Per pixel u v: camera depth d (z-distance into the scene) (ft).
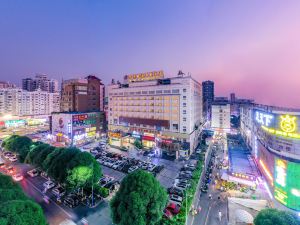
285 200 107.55
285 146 110.11
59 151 135.64
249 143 230.48
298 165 103.19
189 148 219.41
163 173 173.78
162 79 244.63
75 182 115.65
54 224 101.24
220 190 139.95
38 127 445.37
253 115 196.44
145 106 257.75
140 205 83.35
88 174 117.91
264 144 140.97
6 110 455.22
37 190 138.31
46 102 538.47
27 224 68.23
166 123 234.38
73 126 269.44
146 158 212.64
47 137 304.30
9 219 65.82
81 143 280.10
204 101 617.21
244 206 118.52
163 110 239.71
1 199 79.25
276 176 114.62
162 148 234.38
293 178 104.58
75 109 334.65
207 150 241.14
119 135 256.52
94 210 114.21
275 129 118.73
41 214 75.82
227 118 406.21
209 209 117.70
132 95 271.49
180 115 224.94
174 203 121.70
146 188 88.28
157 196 89.35
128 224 81.97
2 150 233.55
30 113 495.41
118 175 167.12
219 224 104.22
